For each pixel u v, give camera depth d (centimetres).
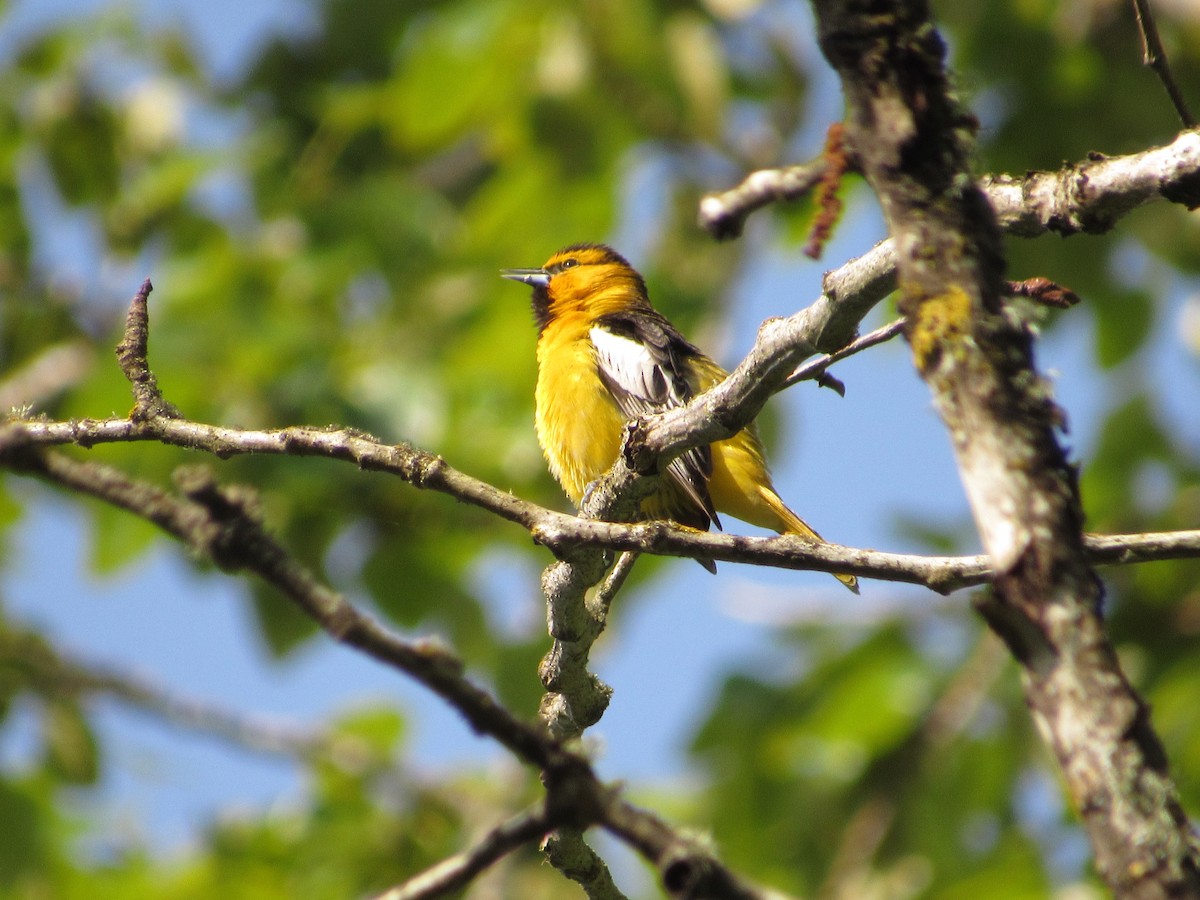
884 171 325
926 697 1250
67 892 1149
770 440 1494
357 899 1223
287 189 1661
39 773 1173
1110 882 272
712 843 306
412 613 1388
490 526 1362
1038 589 290
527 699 1363
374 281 1549
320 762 1155
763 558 574
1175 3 1488
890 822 1228
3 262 1795
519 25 1452
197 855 1230
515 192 1508
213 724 409
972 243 321
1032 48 1467
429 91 1447
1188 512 1339
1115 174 465
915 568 559
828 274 543
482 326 1419
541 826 305
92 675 405
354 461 636
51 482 318
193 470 312
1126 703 279
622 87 1488
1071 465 304
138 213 1755
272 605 1344
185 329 1344
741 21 1697
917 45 326
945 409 312
